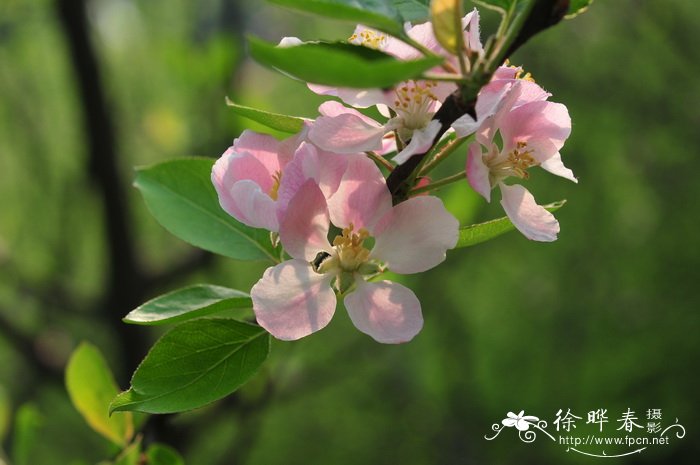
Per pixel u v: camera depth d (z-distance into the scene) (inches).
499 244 66.6
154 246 67.8
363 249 14.7
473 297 70.2
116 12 70.3
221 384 15.0
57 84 68.1
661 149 67.3
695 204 66.6
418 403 67.2
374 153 15.1
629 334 66.0
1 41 58.7
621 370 64.5
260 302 14.5
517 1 14.2
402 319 14.7
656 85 66.1
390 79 12.8
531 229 15.2
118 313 50.0
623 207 69.3
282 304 14.5
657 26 64.0
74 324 59.0
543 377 65.4
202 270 51.5
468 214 21.6
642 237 67.8
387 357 65.1
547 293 68.2
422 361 67.3
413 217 14.6
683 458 61.5
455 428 65.1
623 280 67.6
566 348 66.2
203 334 15.1
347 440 68.0
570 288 67.5
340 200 14.6
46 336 51.2
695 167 66.6
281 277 14.6
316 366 46.0
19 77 65.2
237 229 17.3
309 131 14.5
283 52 12.7
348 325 61.2
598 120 66.0
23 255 66.4
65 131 69.4
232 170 14.8
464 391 65.8
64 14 45.9
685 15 64.6
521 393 65.2
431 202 14.6
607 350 66.0
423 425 66.2
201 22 56.8
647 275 67.6
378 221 14.6
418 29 14.7
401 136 14.7
